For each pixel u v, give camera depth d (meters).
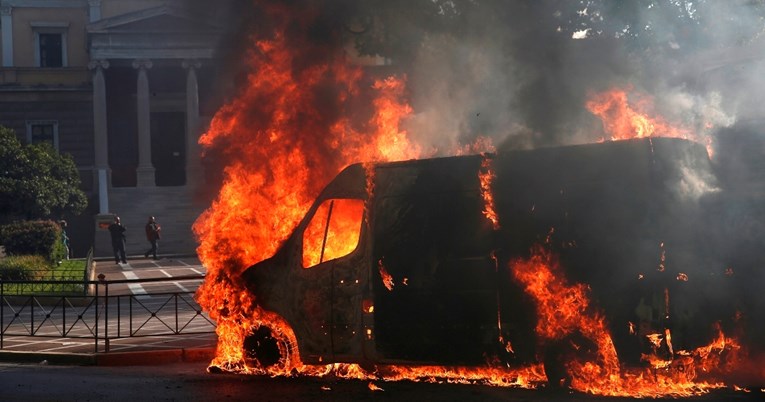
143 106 53.09
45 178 41.97
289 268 10.61
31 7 58.59
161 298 23.66
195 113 52.66
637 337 8.59
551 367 9.02
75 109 56.31
